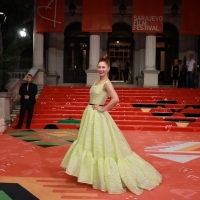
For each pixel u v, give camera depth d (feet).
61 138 28.76
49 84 63.57
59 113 39.99
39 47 54.80
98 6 51.21
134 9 50.75
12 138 28.55
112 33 67.56
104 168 13.66
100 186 13.66
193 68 51.70
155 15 50.78
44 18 51.29
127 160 14.17
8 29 46.73
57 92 47.16
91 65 54.44
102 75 14.52
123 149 14.33
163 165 18.90
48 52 64.80
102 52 66.54
